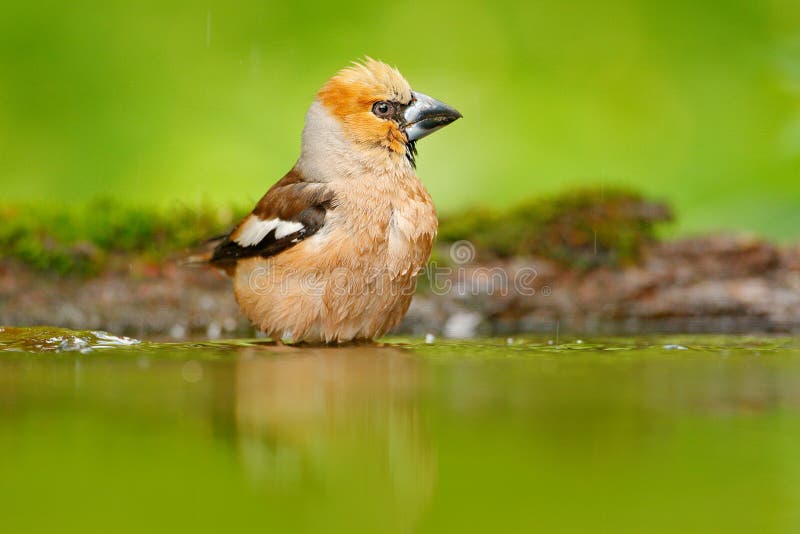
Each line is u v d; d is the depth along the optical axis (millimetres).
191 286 12633
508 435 5398
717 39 17547
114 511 4164
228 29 17828
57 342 9281
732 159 16578
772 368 7848
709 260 12977
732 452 5098
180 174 16672
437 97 17656
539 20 18203
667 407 6195
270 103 17406
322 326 10148
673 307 12281
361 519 4121
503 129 17406
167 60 17516
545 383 6992
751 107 16750
